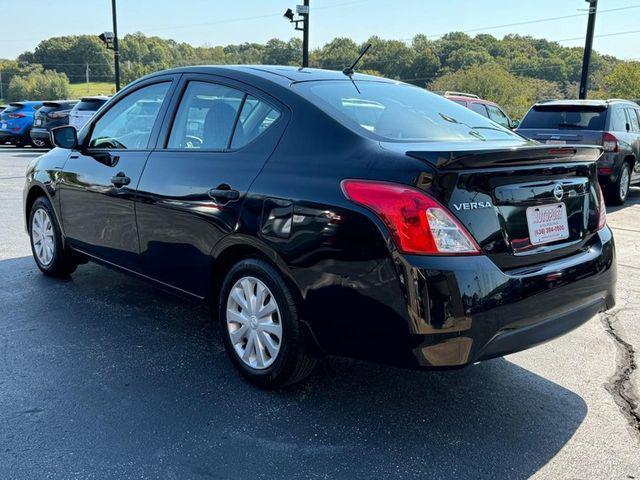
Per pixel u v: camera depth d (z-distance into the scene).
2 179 12.00
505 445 2.75
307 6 20.19
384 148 2.77
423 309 2.50
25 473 2.45
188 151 3.61
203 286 3.52
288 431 2.82
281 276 3.00
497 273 2.61
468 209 2.59
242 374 3.31
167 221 3.62
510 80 66.62
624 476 2.53
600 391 3.31
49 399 3.07
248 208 3.09
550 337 2.84
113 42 28.53
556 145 2.95
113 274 5.30
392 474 2.51
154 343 3.82
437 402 3.15
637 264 6.12
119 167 4.04
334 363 3.58
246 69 3.57
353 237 2.65
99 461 2.54
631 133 10.37
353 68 3.95
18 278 5.13
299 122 3.10
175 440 2.72
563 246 3.00
